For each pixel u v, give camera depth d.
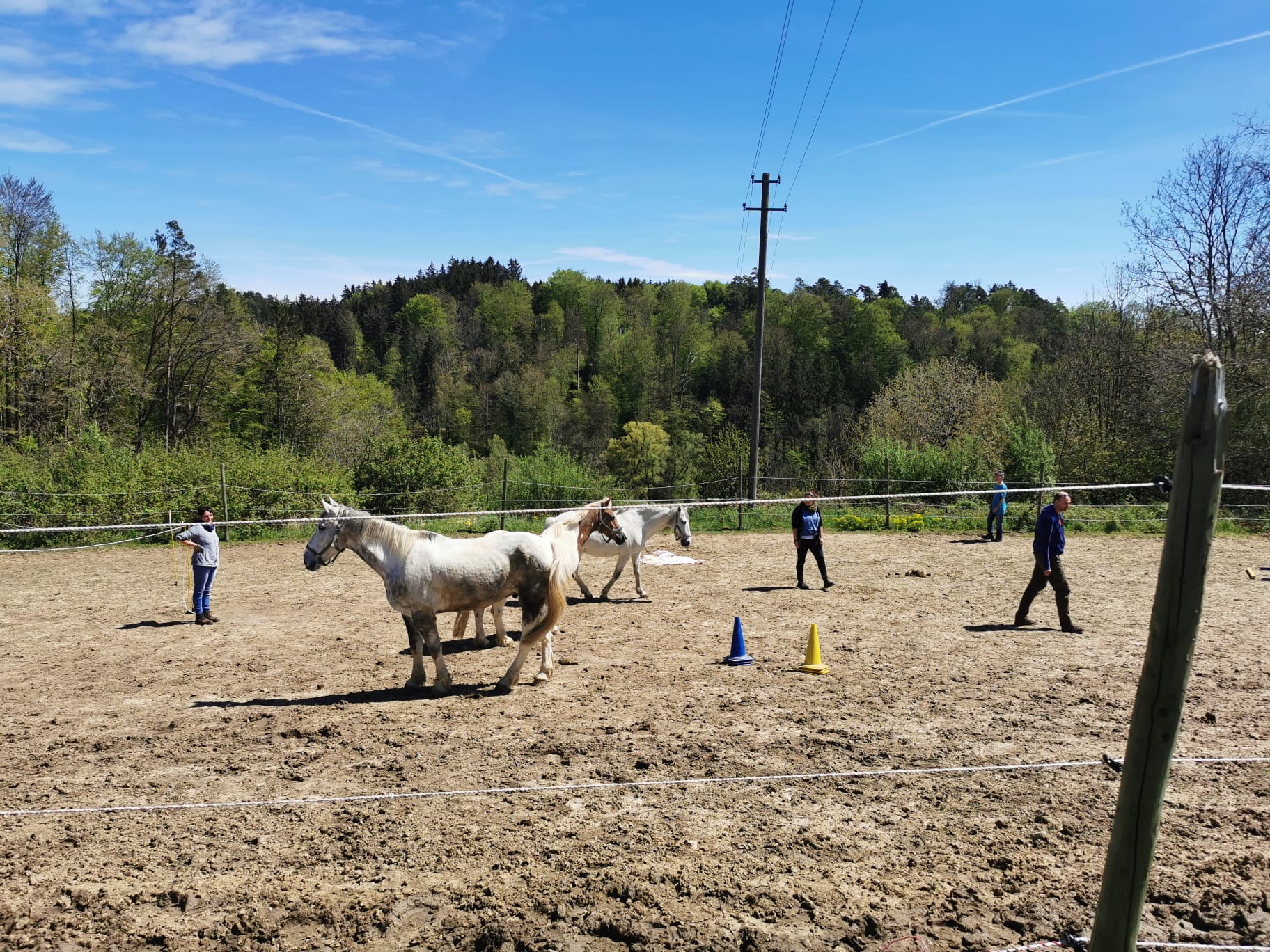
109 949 4.33
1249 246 24.86
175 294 44.41
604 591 13.77
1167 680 2.64
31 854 5.33
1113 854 2.81
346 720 7.91
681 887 4.77
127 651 10.96
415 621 8.69
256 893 4.80
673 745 7.11
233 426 47.25
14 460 24.59
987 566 17.16
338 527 8.55
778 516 24.52
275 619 12.80
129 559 19.73
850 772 6.47
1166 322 29.11
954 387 39.22
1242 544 19.38
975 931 4.34
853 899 4.66
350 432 46.28
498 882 4.86
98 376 39.94
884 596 14.04
